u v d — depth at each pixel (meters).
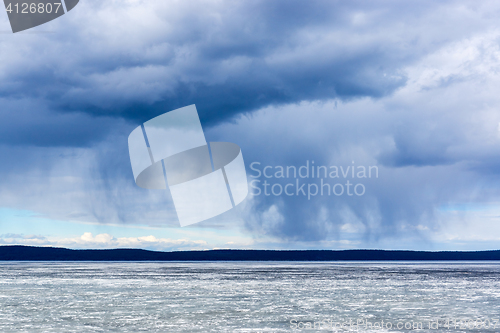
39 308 43.09
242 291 60.62
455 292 60.47
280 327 33.66
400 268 158.50
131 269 140.50
